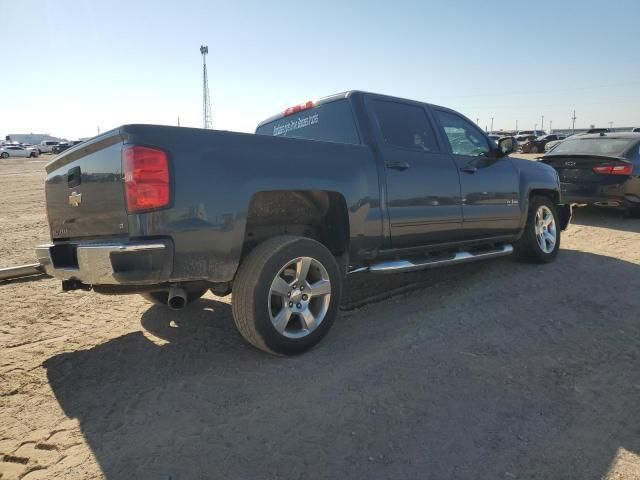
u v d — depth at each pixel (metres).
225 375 3.10
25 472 2.17
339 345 3.55
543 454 2.29
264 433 2.45
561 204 6.45
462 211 4.72
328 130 4.36
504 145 5.18
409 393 2.84
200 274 2.94
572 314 4.16
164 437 2.42
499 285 5.04
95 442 2.39
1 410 2.69
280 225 3.79
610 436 2.43
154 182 2.75
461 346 3.51
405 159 4.20
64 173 3.40
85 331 3.88
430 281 5.27
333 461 2.23
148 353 3.45
